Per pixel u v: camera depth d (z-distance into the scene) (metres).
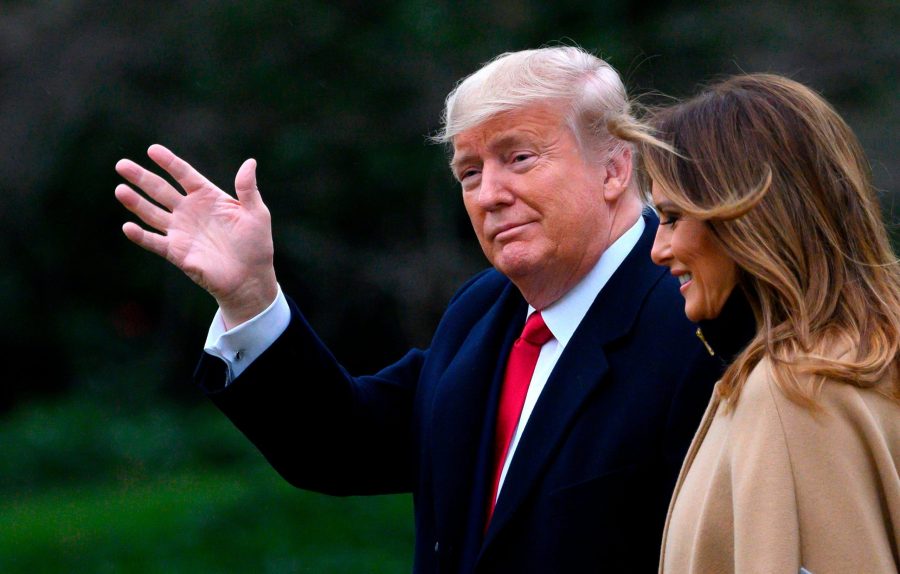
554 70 10.13
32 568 34.31
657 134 8.13
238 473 45.97
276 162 47.78
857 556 6.95
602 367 9.62
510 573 9.60
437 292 48.16
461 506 10.29
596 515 9.27
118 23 48.56
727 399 7.58
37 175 49.91
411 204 48.97
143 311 56.81
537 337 10.41
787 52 43.81
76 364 55.47
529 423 9.78
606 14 44.47
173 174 10.61
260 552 33.25
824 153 7.69
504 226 10.08
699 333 8.25
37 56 49.06
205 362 10.75
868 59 43.97
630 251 10.20
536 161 10.02
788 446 7.14
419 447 11.05
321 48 46.75
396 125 46.81
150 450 49.09
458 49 45.03
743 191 7.65
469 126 10.12
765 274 7.46
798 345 7.33
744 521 7.14
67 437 49.62
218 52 47.28
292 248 48.00
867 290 7.54
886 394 7.31
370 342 51.19
